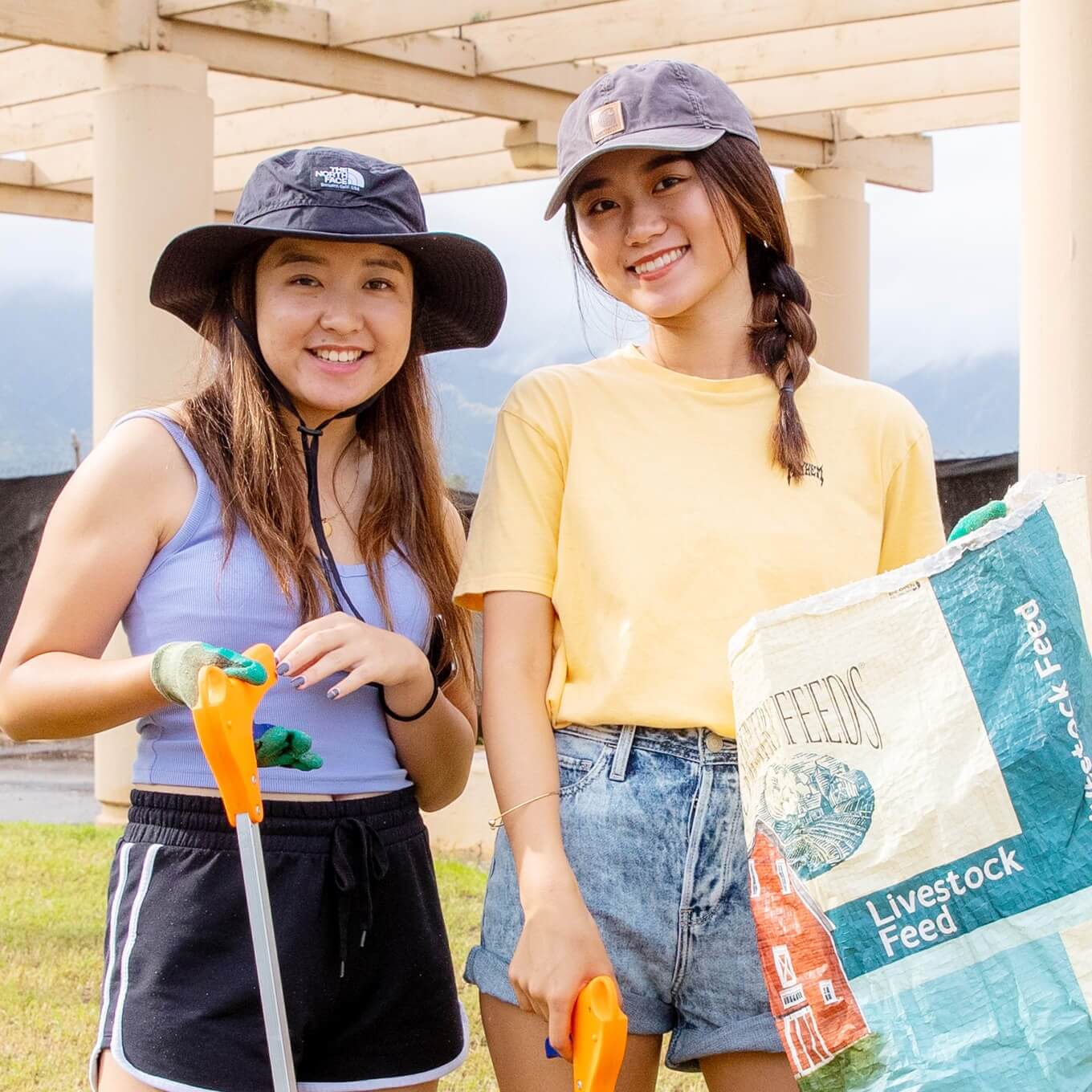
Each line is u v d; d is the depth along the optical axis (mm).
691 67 1969
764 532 1891
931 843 1533
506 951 1933
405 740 2051
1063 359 3332
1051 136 3336
